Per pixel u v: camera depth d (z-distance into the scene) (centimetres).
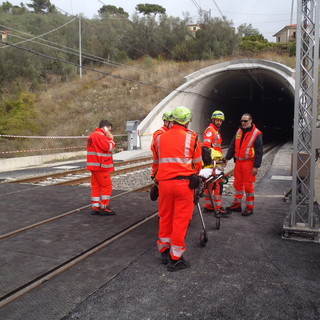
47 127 2820
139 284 355
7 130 2589
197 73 3166
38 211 666
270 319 291
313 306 312
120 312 301
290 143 3562
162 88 3181
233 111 4644
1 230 537
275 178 1123
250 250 458
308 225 504
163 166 402
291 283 359
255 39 4956
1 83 3772
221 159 621
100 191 643
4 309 304
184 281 363
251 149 622
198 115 3403
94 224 575
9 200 770
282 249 462
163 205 404
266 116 5622
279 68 2756
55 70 4191
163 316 294
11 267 393
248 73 3222
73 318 290
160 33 5034
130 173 1305
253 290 343
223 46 4484
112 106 3091
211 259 426
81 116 2986
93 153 619
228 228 561
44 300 320
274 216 637
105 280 363
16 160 1627
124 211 668
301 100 518
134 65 3925
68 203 741
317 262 416
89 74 3928
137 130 2384
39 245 469
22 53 3991
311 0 498
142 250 455
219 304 315
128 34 5003
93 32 5100
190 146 400
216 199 623
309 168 520
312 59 502
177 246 390
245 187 639
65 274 379
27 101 3166
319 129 563
